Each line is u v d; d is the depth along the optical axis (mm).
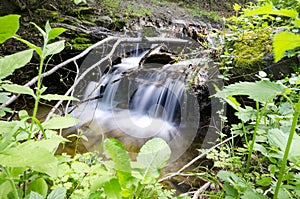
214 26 5949
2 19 366
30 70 3607
